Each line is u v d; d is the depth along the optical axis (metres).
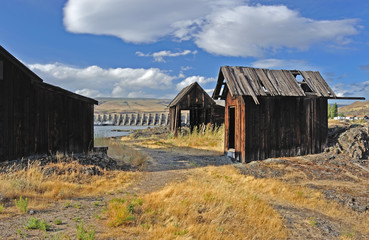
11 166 8.45
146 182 9.01
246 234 5.01
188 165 12.27
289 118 13.80
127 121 109.69
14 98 9.30
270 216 6.26
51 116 10.57
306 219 6.61
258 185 9.34
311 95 14.09
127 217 4.88
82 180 8.60
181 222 5.08
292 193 8.77
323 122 14.59
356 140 13.97
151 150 17.19
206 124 25.31
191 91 24.61
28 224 4.59
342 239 5.54
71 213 5.44
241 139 13.09
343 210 7.71
